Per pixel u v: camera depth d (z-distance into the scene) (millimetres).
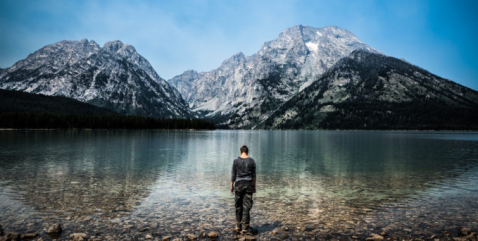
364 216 13180
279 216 13141
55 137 106562
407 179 24203
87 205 14734
